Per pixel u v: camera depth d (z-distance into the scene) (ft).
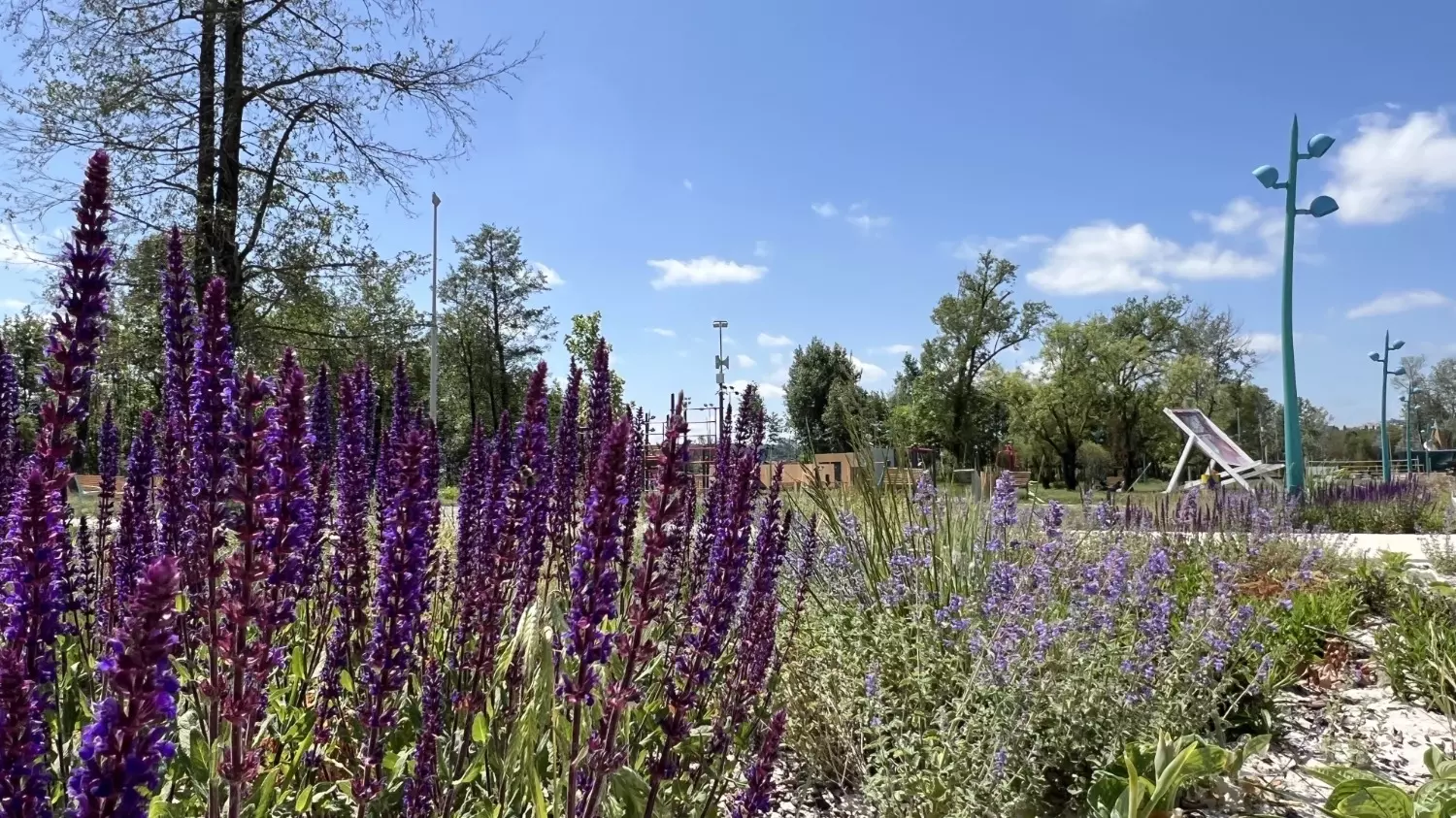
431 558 11.10
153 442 13.25
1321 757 16.20
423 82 57.88
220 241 53.57
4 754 5.48
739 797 10.46
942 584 19.79
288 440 7.17
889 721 14.90
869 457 26.05
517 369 198.70
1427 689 19.15
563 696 7.89
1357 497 68.49
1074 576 20.40
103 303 7.14
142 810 5.01
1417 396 276.62
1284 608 21.95
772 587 12.23
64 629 7.68
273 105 58.29
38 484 6.38
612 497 7.50
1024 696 13.73
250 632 7.33
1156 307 244.42
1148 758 13.94
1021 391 230.68
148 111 53.47
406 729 11.76
